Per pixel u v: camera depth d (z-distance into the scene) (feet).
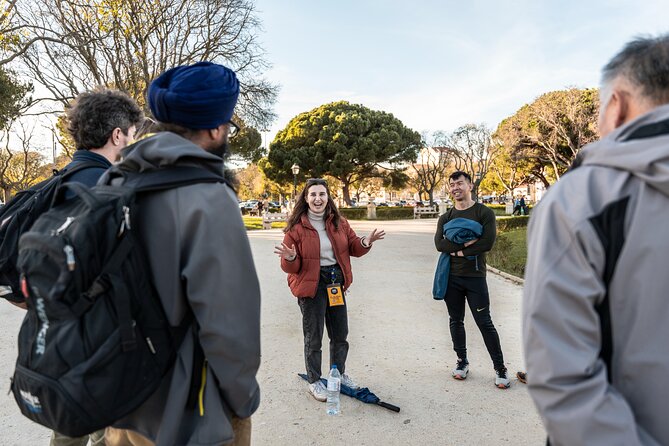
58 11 49.29
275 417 10.11
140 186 4.20
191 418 4.33
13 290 6.27
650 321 3.14
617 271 3.20
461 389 11.48
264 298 21.81
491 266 31.24
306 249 10.62
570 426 3.05
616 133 3.50
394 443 9.01
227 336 4.18
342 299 10.79
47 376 3.76
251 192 226.38
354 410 10.41
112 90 6.84
